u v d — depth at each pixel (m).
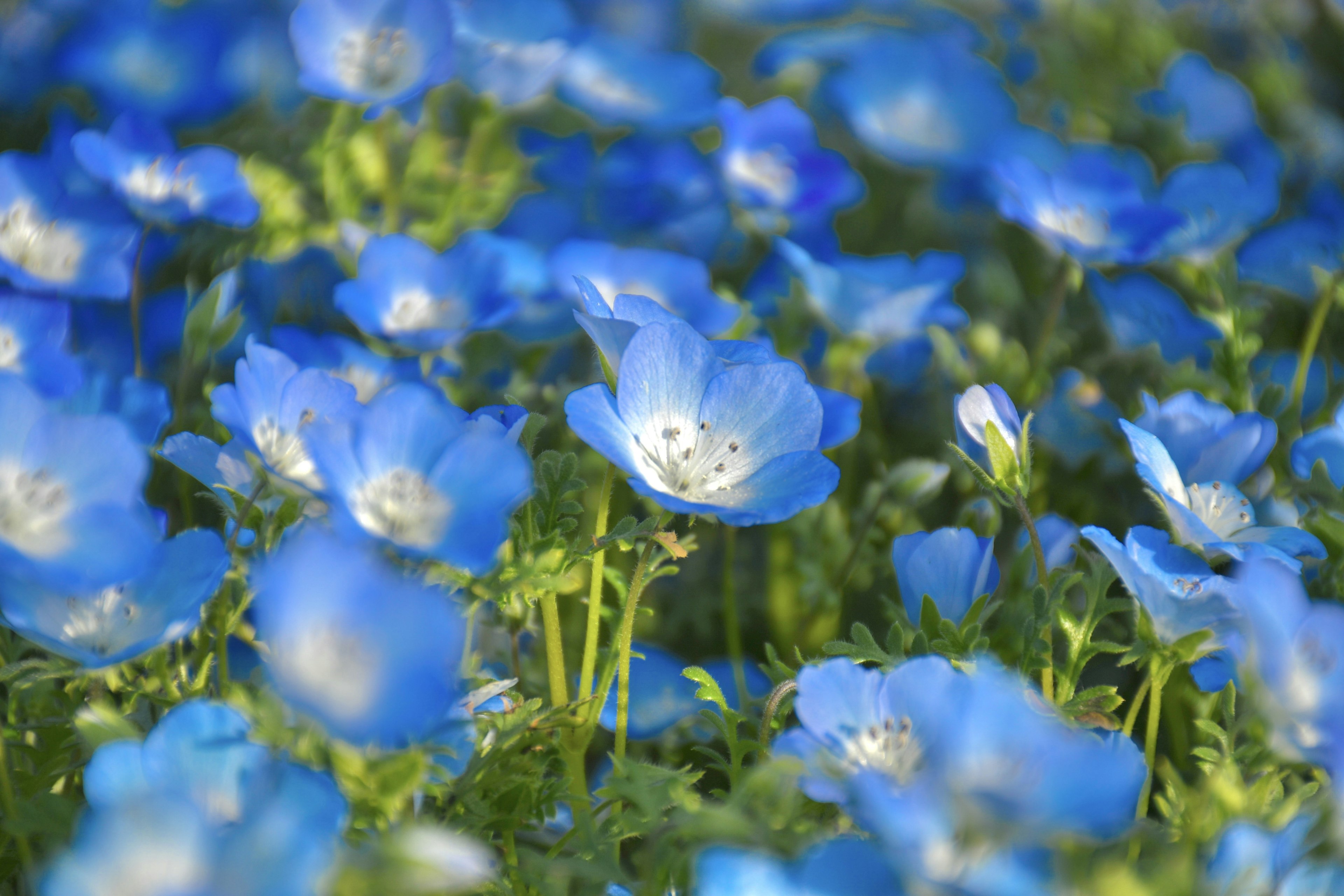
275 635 0.50
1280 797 0.52
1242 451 0.54
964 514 0.57
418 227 0.63
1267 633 0.50
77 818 0.51
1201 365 0.60
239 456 0.53
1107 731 0.53
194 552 0.52
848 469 0.61
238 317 0.57
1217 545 0.53
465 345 0.61
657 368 0.53
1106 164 0.61
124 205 0.57
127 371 0.60
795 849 0.51
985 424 0.54
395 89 0.61
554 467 0.53
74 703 0.53
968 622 0.54
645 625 0.59
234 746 0.51
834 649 0.53
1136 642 0.53
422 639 0.50
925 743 0.51
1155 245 0.60
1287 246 0.61
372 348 0.60
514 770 0.53
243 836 0.49
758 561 0.60
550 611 0.53
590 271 0.61
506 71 0.63
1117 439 0.60
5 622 0.52
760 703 0.55
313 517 0.52
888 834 0.49
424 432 0.52
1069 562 0.56
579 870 0.52
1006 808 0.49
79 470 0.51
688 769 0.53
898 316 0.60
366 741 0.50
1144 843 0.52
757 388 0.53
